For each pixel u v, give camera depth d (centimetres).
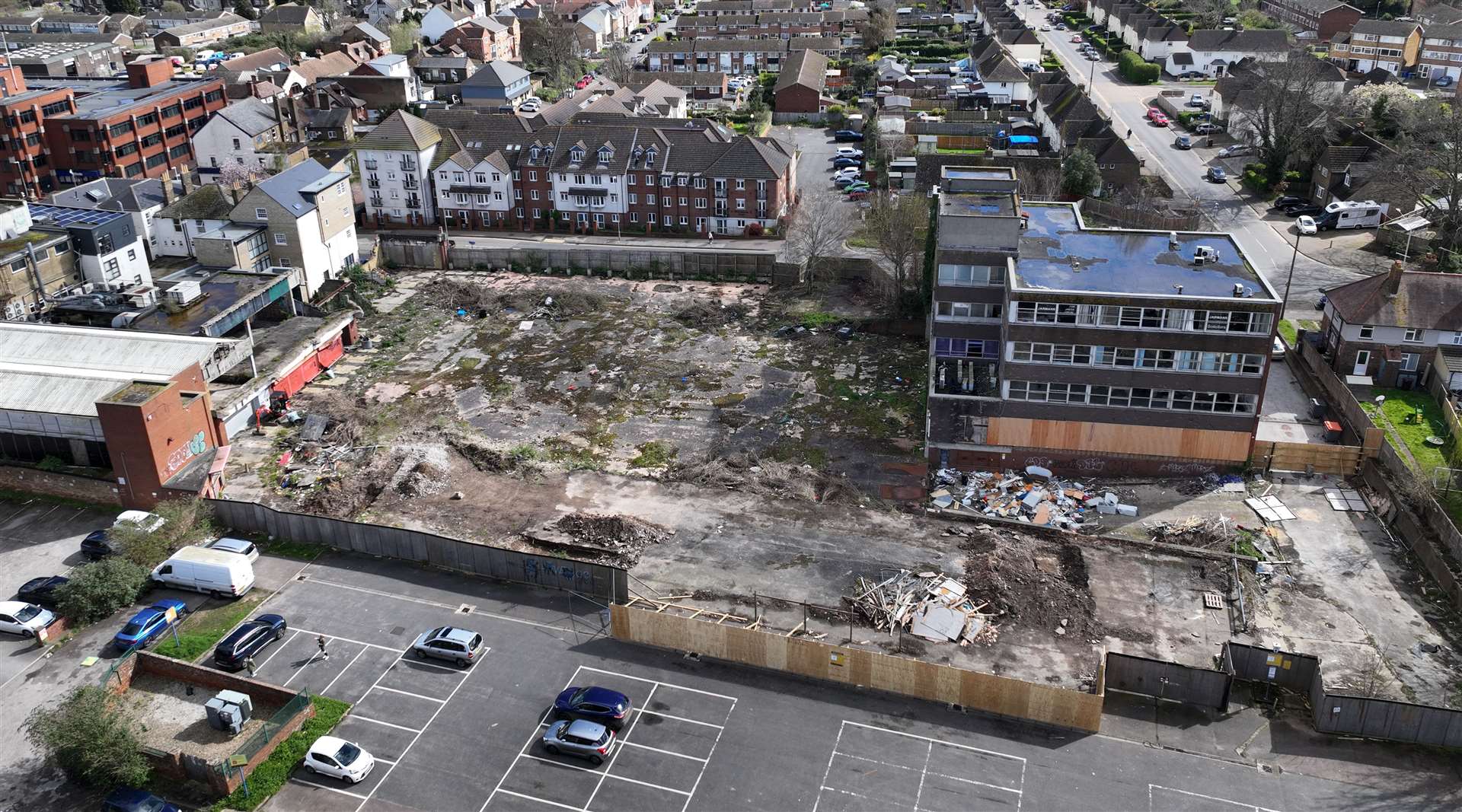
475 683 5641
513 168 12988
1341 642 5838
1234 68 18075
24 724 5309
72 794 5000
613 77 19150
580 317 10388
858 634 5953
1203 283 7219
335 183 10881
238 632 5812
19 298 9219
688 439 8106
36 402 7400
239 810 4888
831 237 11794
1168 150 15450
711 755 5147
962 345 8150
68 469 7425
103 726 4978
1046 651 5797
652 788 4959
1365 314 8344
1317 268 11075
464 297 10831
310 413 8419
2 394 7469
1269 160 13388
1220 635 5900
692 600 6241
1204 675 5338
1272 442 7338
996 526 6956
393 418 8444
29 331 8250
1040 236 8200
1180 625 5981
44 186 14350
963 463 7644
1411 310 8294
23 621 5981
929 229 9281
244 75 18600
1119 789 4906
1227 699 5394
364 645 5928
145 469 7094
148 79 16400
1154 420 7312
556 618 6159
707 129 13538
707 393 8831
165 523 6725
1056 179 12850
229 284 9356
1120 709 5409
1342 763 5047
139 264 10350
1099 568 6475
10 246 9400
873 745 5203
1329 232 12100
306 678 5672
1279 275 10931
